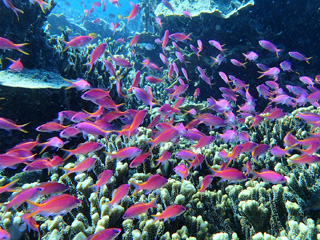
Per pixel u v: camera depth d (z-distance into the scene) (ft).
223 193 2.23
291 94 5.54
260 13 5.64
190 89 5.78
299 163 1.98
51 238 1.56
